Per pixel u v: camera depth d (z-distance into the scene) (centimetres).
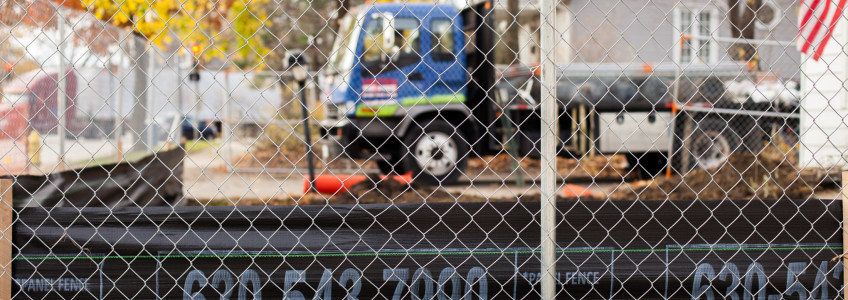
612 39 1322
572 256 321
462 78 966
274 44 1664
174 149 803
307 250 314
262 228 314
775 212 328
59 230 313
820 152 808
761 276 327
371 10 938
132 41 745
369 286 316
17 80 484
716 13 1402
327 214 315
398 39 944
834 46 793
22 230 312
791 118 937
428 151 969
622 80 975
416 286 317
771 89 931
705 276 325
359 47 945
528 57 943
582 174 1061
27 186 389
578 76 965
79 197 492
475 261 319
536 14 915
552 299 312
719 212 325
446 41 960
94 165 571
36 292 313
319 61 1667
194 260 313
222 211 313
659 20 1369
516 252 320
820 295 330
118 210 313
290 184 1030
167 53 987
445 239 318
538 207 320
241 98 1248
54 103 544
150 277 313
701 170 843
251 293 314
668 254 324
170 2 1013
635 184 952
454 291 318
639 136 977
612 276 322
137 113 766
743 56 1034
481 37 942
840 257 331
